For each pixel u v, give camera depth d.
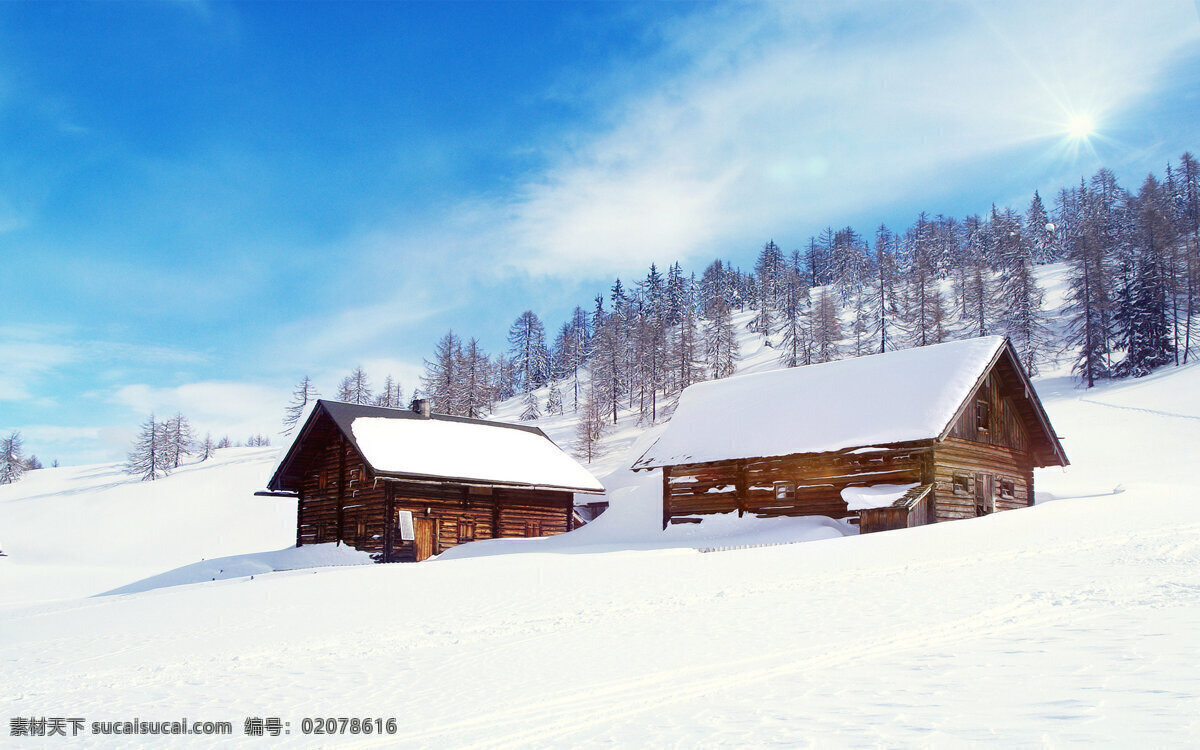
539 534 37.09
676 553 22.73
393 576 19.86
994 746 4.77
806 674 7.65
